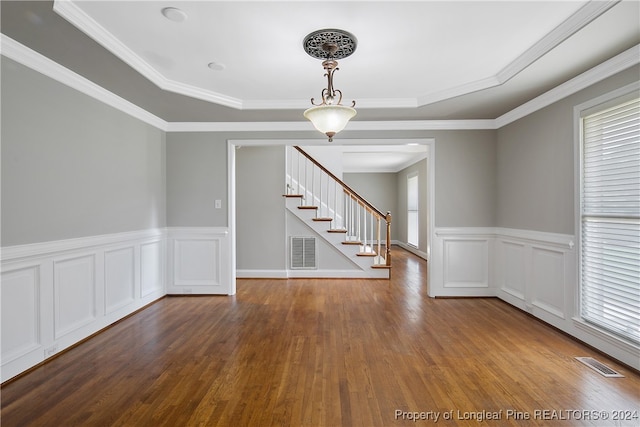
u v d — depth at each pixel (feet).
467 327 11.09
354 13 7.12
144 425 6.14
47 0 6.19
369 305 13.60
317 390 7.29
